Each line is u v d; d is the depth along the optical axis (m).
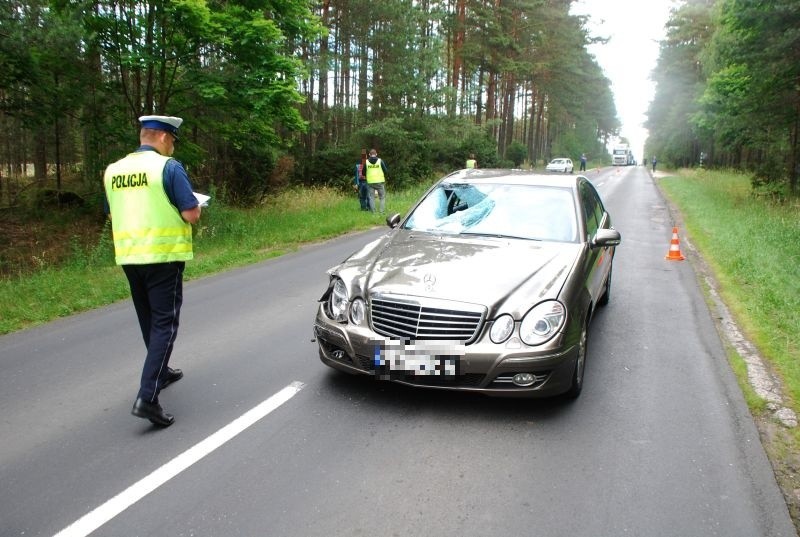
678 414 4.03
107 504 2.97
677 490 3.12
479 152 34.59
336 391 4.36
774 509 2.96
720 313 6.74
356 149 24.62
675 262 9.93
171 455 3.45
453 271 4.18
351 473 3.25
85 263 9.09
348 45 25.41
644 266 9.54
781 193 19.45
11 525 2.80
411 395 4.29
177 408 4.10
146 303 4.09
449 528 2.79
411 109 26.17
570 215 5.19
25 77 10.89
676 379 4.67
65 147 21.73
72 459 3.41
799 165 20.17
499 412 4.02
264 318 6.33
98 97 12.41
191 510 2.92
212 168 17.23
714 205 18.84
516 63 34.50
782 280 7.88
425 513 2.90
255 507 2.94
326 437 3.66
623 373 4.79
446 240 4.90
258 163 17.53
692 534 2.76
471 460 3.40
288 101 12.24
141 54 10.87
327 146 24.86
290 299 7.17
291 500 3.00
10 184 19.61
